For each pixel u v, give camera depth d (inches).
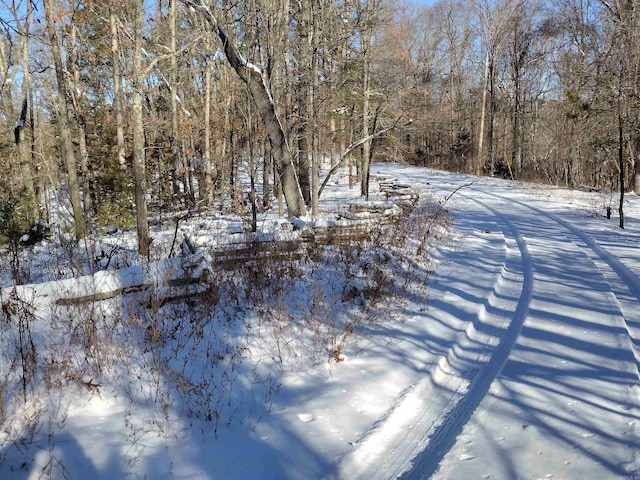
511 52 1684.3
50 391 175.6
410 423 171.2
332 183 1187.3
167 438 157.3
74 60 655.8
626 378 192.5
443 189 1122.7
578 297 303.7
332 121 852.0
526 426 163.2
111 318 230.7
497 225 613.6
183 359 207.5
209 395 176.2
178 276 255.0
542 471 138.9
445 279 356.2
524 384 193.5
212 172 885.2
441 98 1882.4
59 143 781.9
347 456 148.4
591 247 474.6
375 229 438.9
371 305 283.6
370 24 641.6
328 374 207.3
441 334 250.7
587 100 922.7
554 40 1553.9
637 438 152.1
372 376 204.5
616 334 237.8
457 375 207.9
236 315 258.8
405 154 1903.3
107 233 620.7
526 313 278.5
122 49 756.0
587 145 1096.8
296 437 160.1
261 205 793.6
